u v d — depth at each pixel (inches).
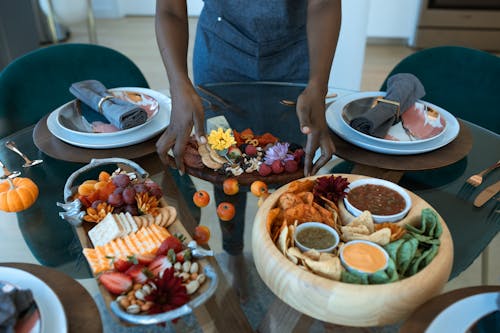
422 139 35.8
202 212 29.0
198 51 51.7
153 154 34.9
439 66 50.7
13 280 20.8
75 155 33.7
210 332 21.7
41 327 18.3
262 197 28.7
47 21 137.9
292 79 50.5
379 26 144.9
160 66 128.8
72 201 28.4
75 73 50.3
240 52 48.8
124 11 171.8
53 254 25.4
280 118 40.5
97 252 23.5
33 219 28.3
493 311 19.4
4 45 104.5
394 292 19.9
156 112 38.2
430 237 23.2
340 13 37.0
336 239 23.6
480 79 49.1
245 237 27.0
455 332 18.7
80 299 20.7
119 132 34.8
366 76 124.6
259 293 23.5
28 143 36.3
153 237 24.5
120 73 52.0
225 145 31.9
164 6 36.2
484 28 137.2
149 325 21.3
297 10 45.8
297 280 20.7
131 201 26.6
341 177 27.4
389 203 26.4
